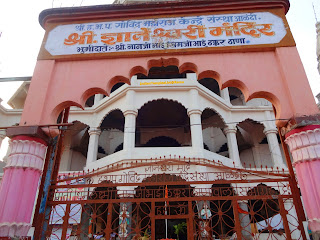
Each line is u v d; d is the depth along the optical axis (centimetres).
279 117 504
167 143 1883
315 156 439
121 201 497
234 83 552
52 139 526
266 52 563
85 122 1598
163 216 484
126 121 1402
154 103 1702
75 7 609
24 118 508
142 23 606
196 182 509
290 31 568
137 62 570
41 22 630
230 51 564
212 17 603
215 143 1908
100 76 561
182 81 1480
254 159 1842
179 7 608
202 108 1458
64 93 544
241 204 1343
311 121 459
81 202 500
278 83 527
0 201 434
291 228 1202
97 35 599
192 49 564
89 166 1455
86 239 1155
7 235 413
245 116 1642
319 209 416
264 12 598
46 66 567
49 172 530
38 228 475
